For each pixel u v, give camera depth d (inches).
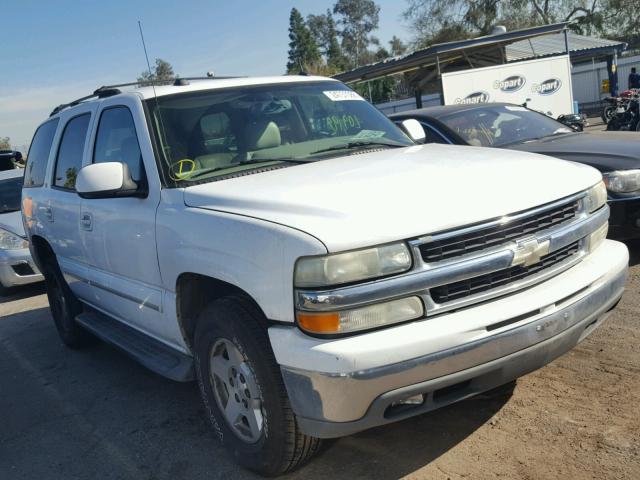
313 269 102.3
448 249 105.9
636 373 148.8
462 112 285.7
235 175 140.9
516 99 650.8
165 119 152.4
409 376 101.3
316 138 161.2
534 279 114.4
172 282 138.6
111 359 217.0
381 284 101.9
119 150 163.2
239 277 115.6
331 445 135.0
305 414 107.3
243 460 127.9
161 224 138.9
